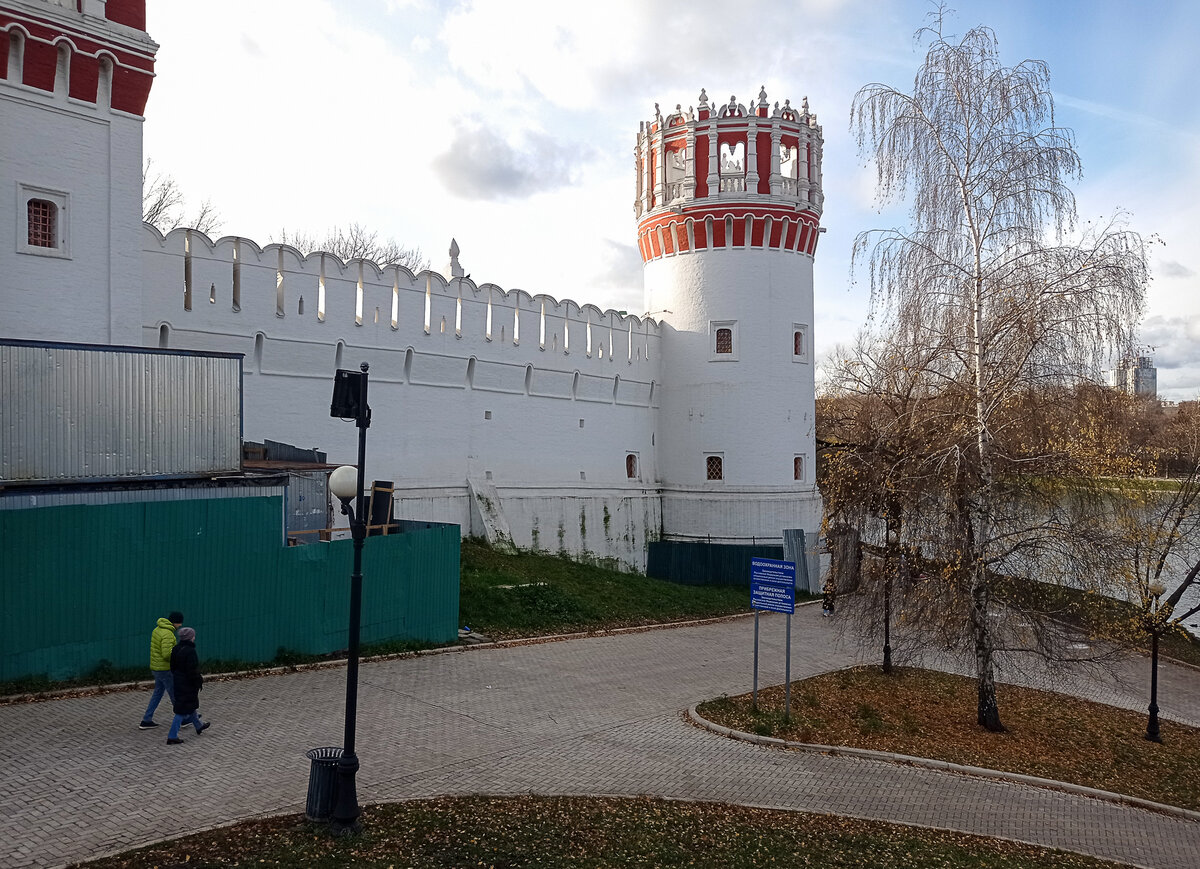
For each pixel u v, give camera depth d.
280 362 26.80
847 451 21.11
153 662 13.10
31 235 19.56
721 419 40.03
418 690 16.98
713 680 20.45
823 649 25.69
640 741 15.16
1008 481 17.83
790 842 11.38
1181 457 28.20
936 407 18.36
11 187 18.97
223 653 16.97
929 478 17.75
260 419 26.30
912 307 18.41
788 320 40.34
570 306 37.34
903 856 11.41
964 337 18.05
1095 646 22.38
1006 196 17.80
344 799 9.88
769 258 39.94
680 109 40.56
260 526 17.56
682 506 40.91
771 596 17.64
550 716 16.09
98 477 16.41
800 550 38.06
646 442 41.34
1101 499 18.28
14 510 14.40
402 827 10.20
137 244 21.00
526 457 35.16
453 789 11.86
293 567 18.09
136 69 20.69
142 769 11.46
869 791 14.19
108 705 14.06
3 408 15.30
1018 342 17.20
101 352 16.50
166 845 9.21
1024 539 17.73
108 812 10.02
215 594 16.86
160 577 16.09
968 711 20.19
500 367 34.00
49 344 15.85
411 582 20.48
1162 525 22.86
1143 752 18.98
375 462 29.38
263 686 16.14
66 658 14.92
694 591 33.69
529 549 34.62
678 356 41.25
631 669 20.78
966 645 19.83
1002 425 17.61
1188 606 40.03
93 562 15.25
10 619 14.33
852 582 24.81
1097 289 16.73
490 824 10.60
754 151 39.34
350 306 28.73
